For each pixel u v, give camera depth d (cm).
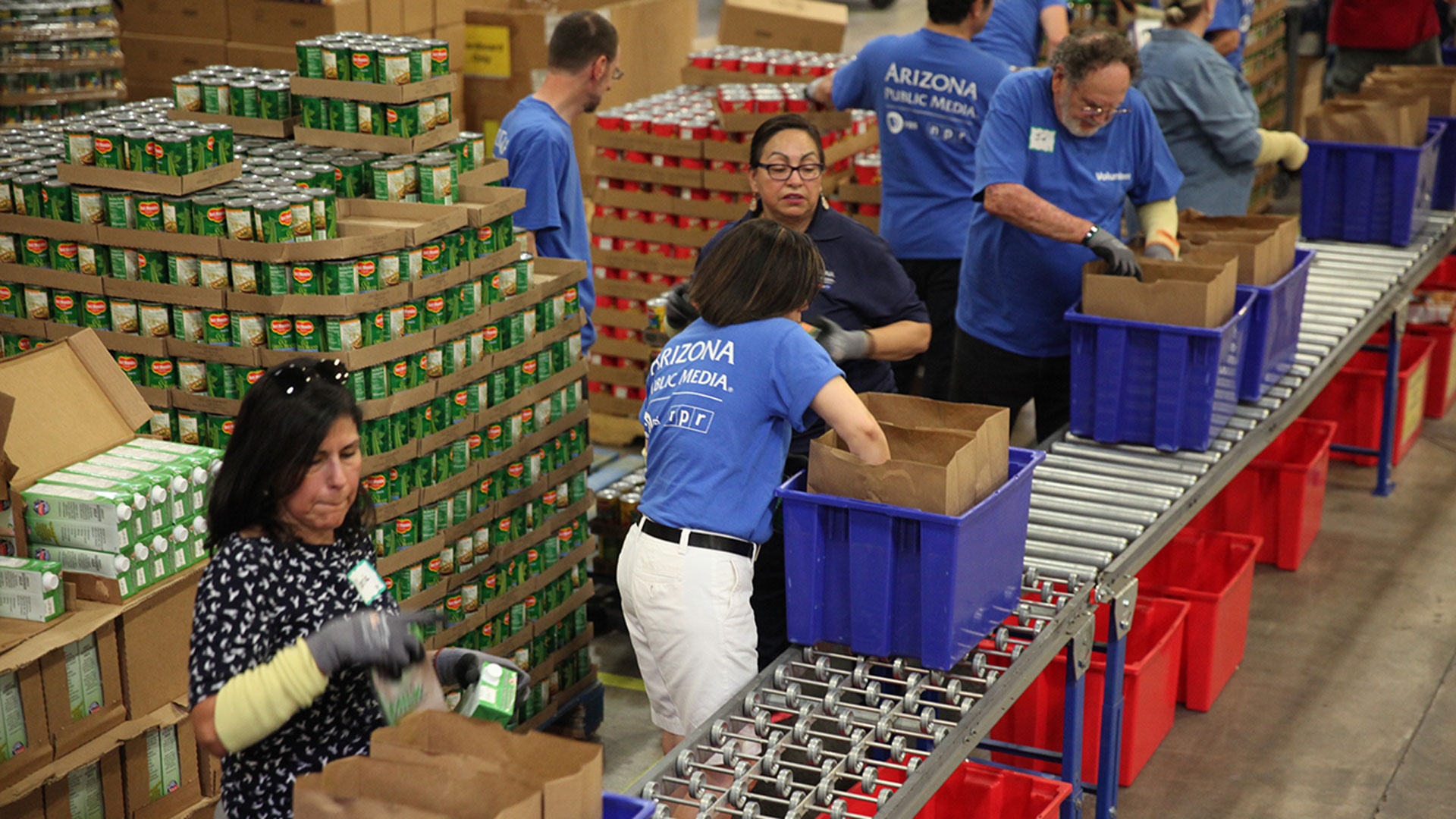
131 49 784
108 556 289
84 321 355
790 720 295
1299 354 468
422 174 371
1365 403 612
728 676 294
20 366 311
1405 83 641
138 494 292
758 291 291
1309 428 550
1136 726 395
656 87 1001
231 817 221
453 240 363
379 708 227
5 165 366
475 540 385
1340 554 550
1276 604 513
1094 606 326
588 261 485
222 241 331
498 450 389
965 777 339
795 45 873
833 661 292
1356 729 433
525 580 407
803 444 367
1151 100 530
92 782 295
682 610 291
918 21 1552
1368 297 516
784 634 377
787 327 290
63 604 286
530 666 409
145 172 340
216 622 209
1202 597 432
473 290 370
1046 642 301
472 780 191
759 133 369
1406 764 413
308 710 217
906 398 309
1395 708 444
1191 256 416
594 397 677
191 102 403
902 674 285
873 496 274
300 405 208
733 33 882
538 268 416
